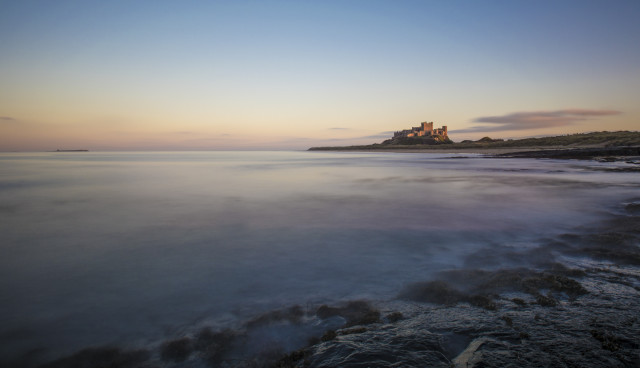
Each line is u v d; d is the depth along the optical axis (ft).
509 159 184.44
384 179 74.23
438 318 11.84
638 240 20.57
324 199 44.19
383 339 10.54
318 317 12.37
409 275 16.33
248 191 54.19
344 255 19.90
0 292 15.03
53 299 14.28
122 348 10.73
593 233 23.12
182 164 173.58
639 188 49.65
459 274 16.10
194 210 36.83
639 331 10.46
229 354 10.27
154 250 21.56
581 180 63.82
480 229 25.53
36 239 24.72
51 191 56.65
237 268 17.94
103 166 154.20
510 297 13.34
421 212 33.40
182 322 12.25
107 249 21.90
